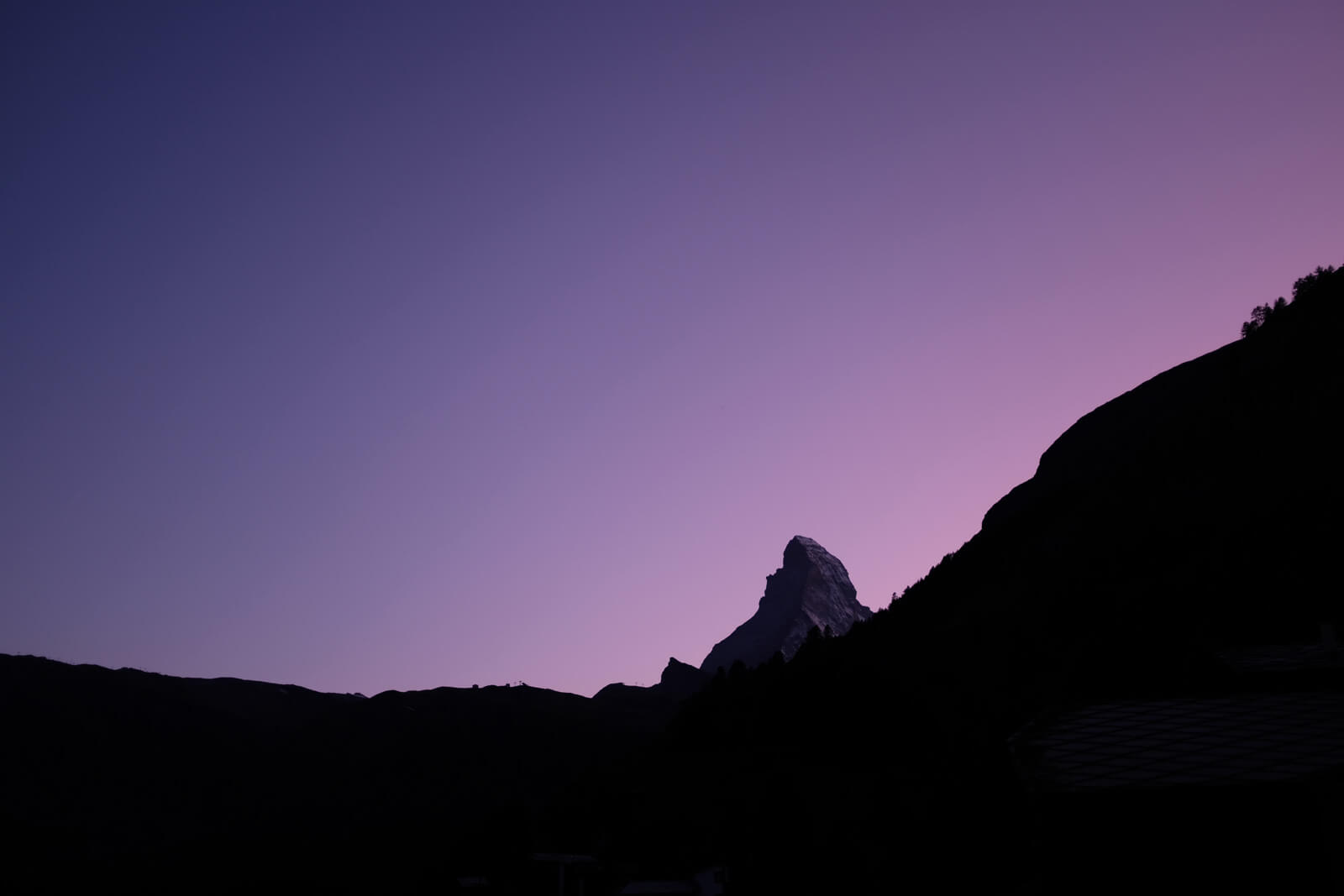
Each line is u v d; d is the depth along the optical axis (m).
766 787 70.50
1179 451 82.69
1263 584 49.50
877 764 66.62
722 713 103.81
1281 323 96.44
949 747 60.38
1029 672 60.16
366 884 104.25
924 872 45.62
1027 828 42.94
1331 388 73.50
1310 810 18.33
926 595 100.50
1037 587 76.00
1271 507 60.28
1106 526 76.56
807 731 85.38
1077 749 21.91
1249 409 81.12
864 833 54.66
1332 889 17.84
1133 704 25.22
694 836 72.62
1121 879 19.06
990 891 40.47
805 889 52.69
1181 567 59.59
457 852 101.06
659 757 101.00
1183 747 21.23
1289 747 20.48
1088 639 57.06
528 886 83.06
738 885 57.91
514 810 102.50
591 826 88.19
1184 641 37.34
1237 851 18.58
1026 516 100.06
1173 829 19.09
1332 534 52.03
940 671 74.19
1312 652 27.11
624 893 60.94
